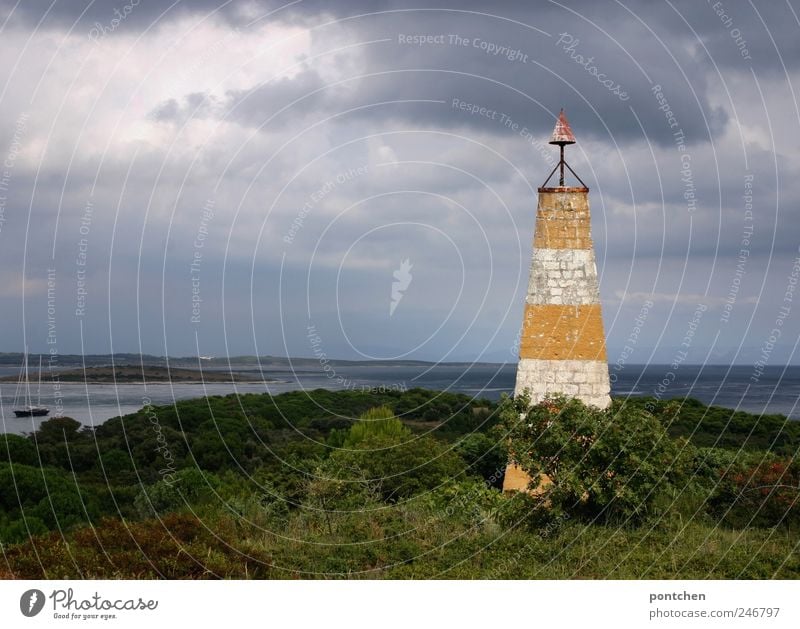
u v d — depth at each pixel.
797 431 39.28
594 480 22.42
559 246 27.52
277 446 38.59
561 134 27.78
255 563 18.64
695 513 22.91
